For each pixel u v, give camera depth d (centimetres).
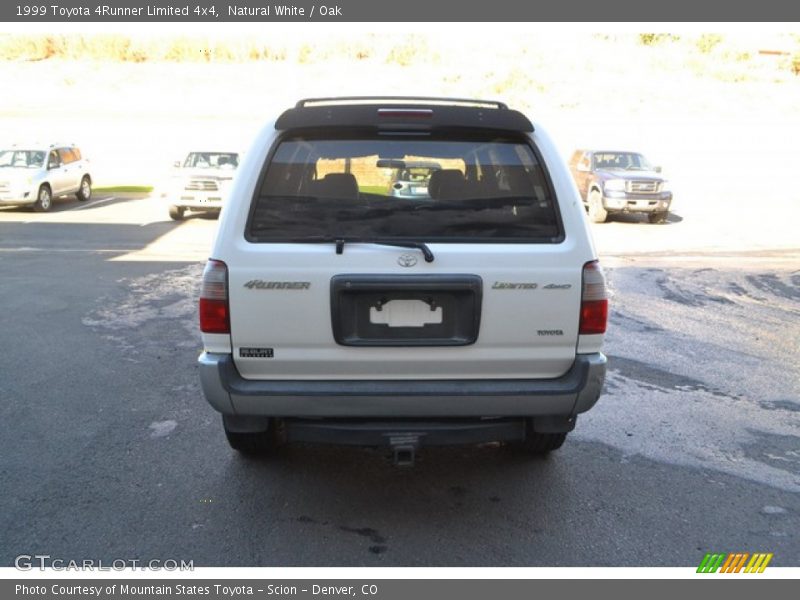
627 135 3031
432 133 362
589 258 349
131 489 406
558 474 433
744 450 471
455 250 340
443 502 397
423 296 344
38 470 428
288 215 348
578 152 2077
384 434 357
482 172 358
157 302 879
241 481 419
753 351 704
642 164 1938
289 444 473
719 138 3045
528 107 3428
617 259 1259
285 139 360
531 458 456
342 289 337
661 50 4441
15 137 2975
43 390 568
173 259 1200
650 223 1822
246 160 355
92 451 456
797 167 2680
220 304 341
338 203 351
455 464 446
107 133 3098
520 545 354
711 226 1759
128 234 1519
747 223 1809
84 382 588
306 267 338
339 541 356
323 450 465
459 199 353
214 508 386
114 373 611
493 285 342
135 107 3459
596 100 3544
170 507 386
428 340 345
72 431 488
